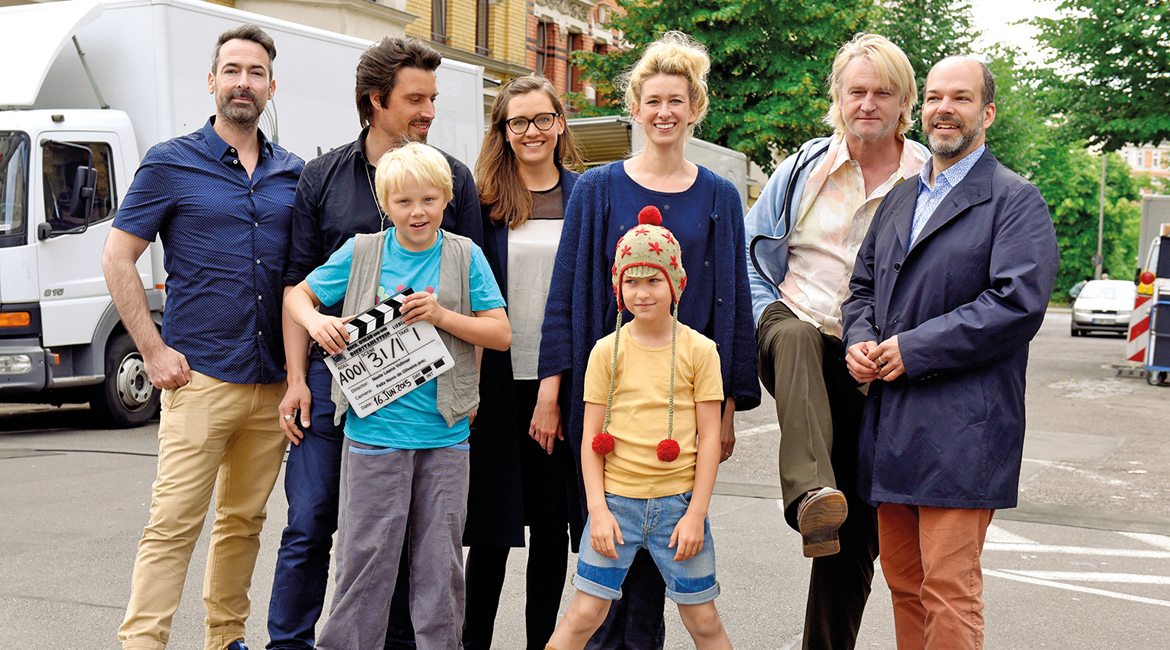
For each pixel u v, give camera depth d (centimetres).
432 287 341
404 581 379
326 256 367
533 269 398
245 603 393
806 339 329
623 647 335
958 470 302
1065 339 2817
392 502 332
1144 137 1805
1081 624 469
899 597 340
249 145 390
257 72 382
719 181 351
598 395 316
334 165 370
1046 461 896
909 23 2656
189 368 370
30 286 923
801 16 2109
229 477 387
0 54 962
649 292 307
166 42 954
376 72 363
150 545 362
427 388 336
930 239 319
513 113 396
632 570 331
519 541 381
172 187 373
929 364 302
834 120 378
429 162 334
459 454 342
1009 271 301
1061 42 1833
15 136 925
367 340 333
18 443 909
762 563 557
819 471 305
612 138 1422
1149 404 1318
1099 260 4975
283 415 359
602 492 313
